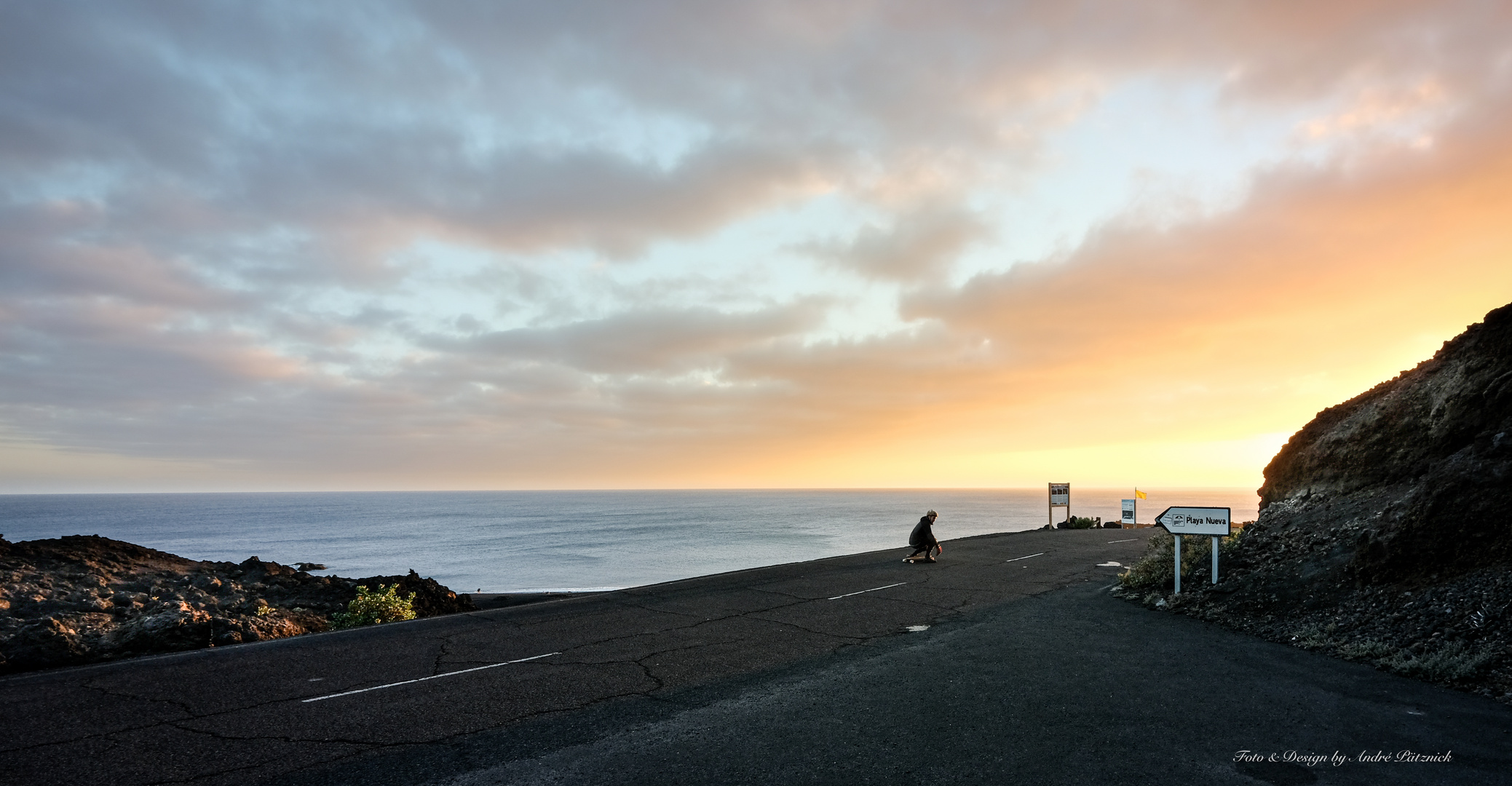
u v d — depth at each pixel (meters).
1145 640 9.00
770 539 78.94
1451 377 11.23
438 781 4.82
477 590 35.56
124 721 6.14
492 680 7.45
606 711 6.35
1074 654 8.27
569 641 9.33
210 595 12.29
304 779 4.88
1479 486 8.72
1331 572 9.95
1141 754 5.14
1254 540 12.41
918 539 18.34
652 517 156.88
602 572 45.97
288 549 79.50
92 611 10.53
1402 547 9.02
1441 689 6.63
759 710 6.29
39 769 5.07
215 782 4.86
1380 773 4.77
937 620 10.56
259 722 6.11
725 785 4.66
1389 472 11.65
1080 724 5.80
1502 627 7.14
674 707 6.46
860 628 10.05
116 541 15.61
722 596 12.95
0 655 7.97
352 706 6.55
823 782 4.70
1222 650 8.41
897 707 6.31
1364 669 7.44
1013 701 6.46
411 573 16.48
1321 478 13.16
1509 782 4.60
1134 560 17.89
